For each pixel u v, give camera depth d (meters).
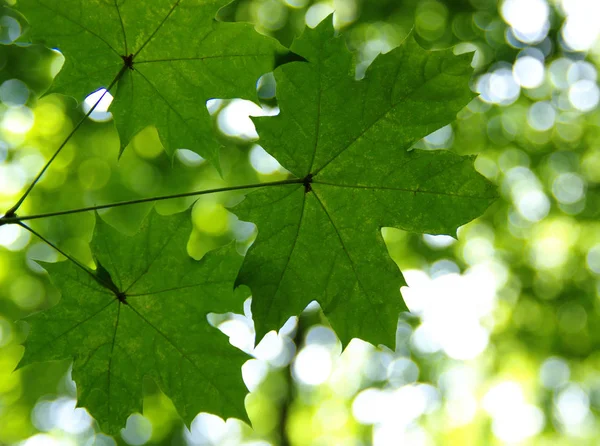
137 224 8.45
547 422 10.71
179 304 2.48
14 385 8.95
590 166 10.16
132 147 8.38
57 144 8.28
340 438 11.35
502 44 9.23
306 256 2.32
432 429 11.36
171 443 9.55
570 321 10.08
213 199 8.63
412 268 9.79
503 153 9.88
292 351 10.24
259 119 2.22
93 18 2.20
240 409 2.51
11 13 7.23
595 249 10.18
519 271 10.11
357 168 2.28
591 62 9.82
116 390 2.52
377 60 2.13
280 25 8.57
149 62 2.30
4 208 8.30
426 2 8.74
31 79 7.73
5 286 8.58
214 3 2.16
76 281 2.39
